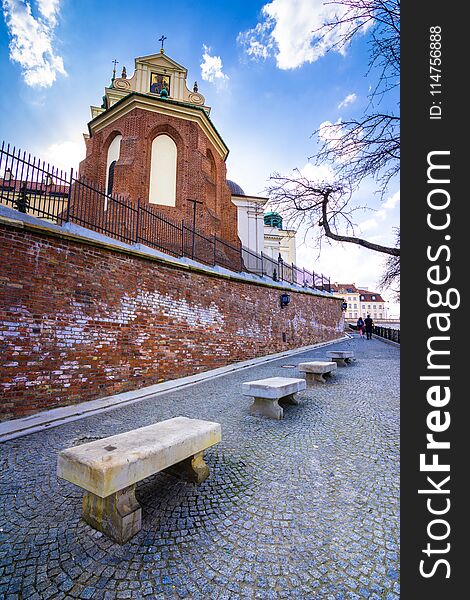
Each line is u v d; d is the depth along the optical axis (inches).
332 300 928.3
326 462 153.3
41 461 159.5
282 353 610.2
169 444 118.2
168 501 122.3
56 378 253.6
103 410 252.4
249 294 536.1
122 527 99.3
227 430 197.5
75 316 271.1
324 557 93.4
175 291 382.0
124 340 313.1
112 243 333.7
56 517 113.3
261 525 107.9
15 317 231.5
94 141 719.7
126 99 661.3
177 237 544.7
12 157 251.8
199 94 845.8
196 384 349.1
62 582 85.3
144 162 652.1
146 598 80.5
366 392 284.2
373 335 1107.9
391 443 172.2
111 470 96.3
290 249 1331.2
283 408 242.2
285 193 281.6
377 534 102.6
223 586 83.9
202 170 692.1
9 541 100.8
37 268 247.3
